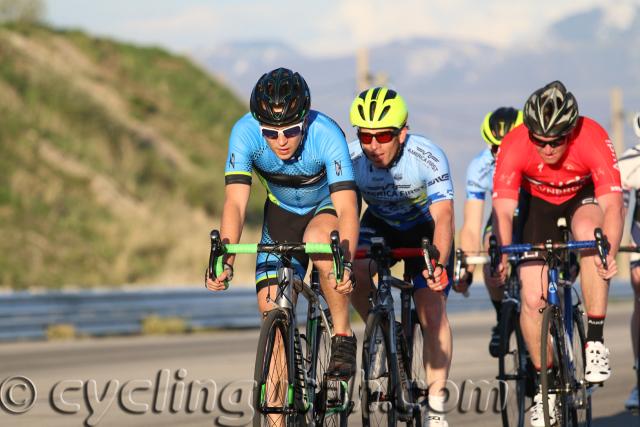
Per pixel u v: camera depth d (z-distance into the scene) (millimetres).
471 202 19125
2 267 47531
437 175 15516
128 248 54438
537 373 15945
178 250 56750
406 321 15266
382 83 78438
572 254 17016
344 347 13734
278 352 12461
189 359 28156
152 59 92562
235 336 37438
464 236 18953
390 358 14414
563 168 15289
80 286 48469
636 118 18422
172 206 63844
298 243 12312
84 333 36188
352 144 16141
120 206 59938
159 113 81250
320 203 14312
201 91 90875
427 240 13719
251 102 12836
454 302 48781
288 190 14070
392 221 16438
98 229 55344
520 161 15289
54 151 62531
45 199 56031
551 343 14609
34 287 46844
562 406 14633
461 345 32875
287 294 12688
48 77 73062
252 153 13648
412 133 15969
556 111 14055
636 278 18391
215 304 40938
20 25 83688
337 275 12242
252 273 57812
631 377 25219
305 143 13438
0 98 65188
